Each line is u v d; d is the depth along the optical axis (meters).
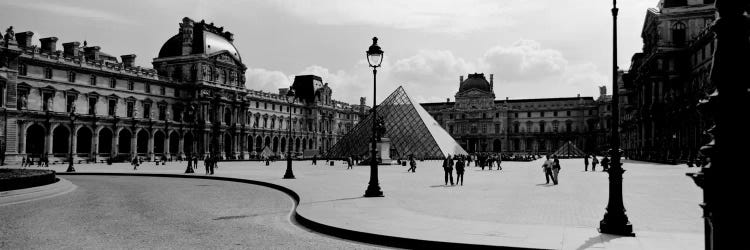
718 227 6.66
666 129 96.81
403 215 21.02
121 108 113.06
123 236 17.19
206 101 128.62
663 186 36.88
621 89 185.12
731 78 6.64
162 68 135.38
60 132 105.31
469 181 44.72
